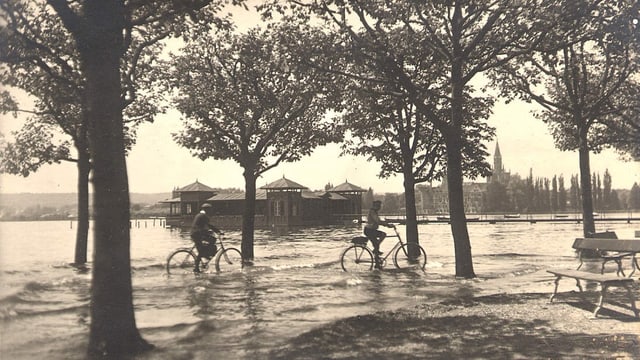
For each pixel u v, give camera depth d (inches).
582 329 285.7
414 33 604.7
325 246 1235.9
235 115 816.3
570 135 895.7
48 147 558.3
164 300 429.4
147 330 316.8
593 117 780.0
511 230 2300.7
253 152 821.9
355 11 548.4
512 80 767.1
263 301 423.2
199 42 767.7
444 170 807.7
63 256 824.3
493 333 283.0
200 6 312.7
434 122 573.0
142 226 3440.0
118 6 264.4
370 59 555.5
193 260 674.2
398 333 291.4
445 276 574.9
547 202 7258.9
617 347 242.7
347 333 295.3
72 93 549.3
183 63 781.9
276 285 510.9
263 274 599.8
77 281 527.5
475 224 3368.6
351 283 523.8
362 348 259.6
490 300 395.2
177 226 3265.3
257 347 271.0
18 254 646.5
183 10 317.4
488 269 644.7
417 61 677.9
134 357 250.8
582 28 560.7
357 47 544.7
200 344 279.7
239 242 1421.0
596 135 869.8
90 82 258.5
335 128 845.8
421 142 818.2
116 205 256.4
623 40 544.1
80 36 255.0
